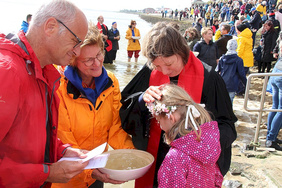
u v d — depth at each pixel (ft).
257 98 21.47
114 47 33.81
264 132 15.15
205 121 5.46
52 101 5.38
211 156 5.07
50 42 4.62
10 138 4.42
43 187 5.54
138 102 6.51
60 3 4.57
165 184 5.09
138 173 5.77
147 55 5.79
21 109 4.43
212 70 6.47
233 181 9.80
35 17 4.59
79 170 5.23
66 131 6.45
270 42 26.16
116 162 6.59
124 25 143.84
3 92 4.03
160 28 5.71
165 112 5.42
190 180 5.10
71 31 4.63
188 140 5.16
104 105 6.70
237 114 17.76
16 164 4.52
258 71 28.71
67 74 6.15
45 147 5.42
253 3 50.34
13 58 4.35
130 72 30.12
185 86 6.43
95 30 5.86
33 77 4.72
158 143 6.72
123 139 7.12
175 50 5.55
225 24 22.36
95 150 5.65
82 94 6.39
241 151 12.39
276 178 9.61
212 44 19.35
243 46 24.77
